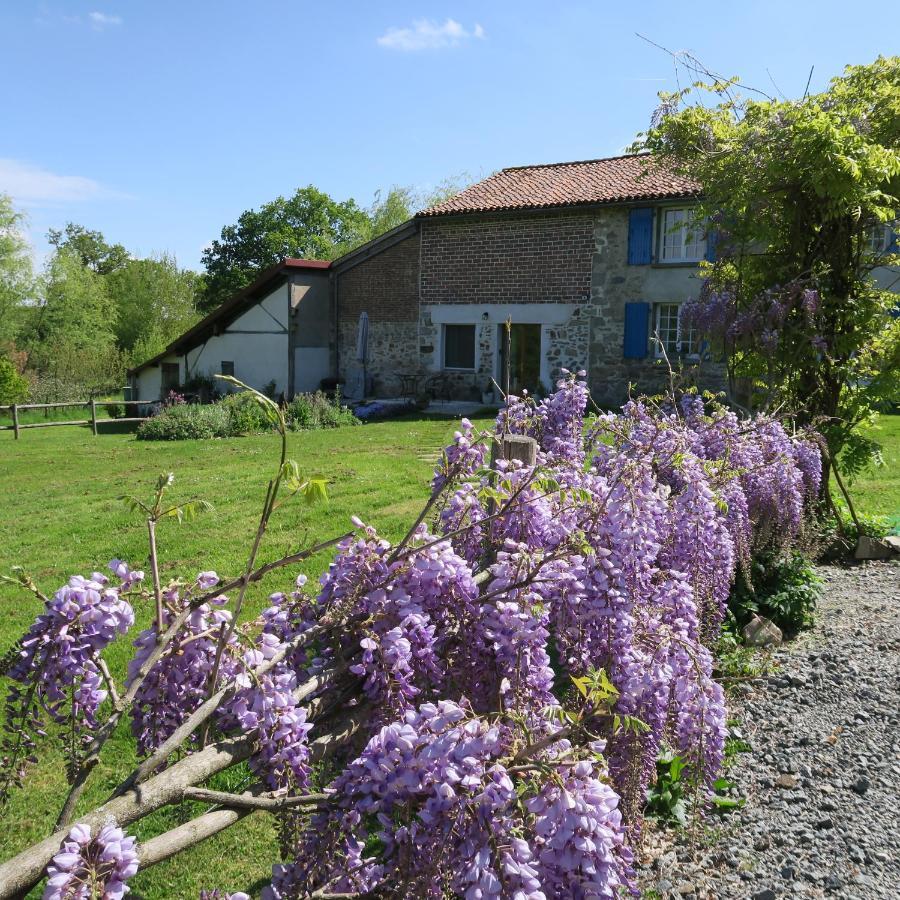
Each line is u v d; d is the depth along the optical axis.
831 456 6.99
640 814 2.42
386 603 2.07
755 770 3.54
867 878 2.84
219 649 1.81
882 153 6.47
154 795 1.55
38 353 41.31
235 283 46.66
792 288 6.93
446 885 1.54
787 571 5.23
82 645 1.70
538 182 20.75
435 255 20.84
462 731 1.57
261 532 1.85
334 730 1.96
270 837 3.21
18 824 3.33
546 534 2.75
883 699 4.10
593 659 2.43
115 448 15.59
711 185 7.44
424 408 20.28
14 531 8.54
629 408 4.95
